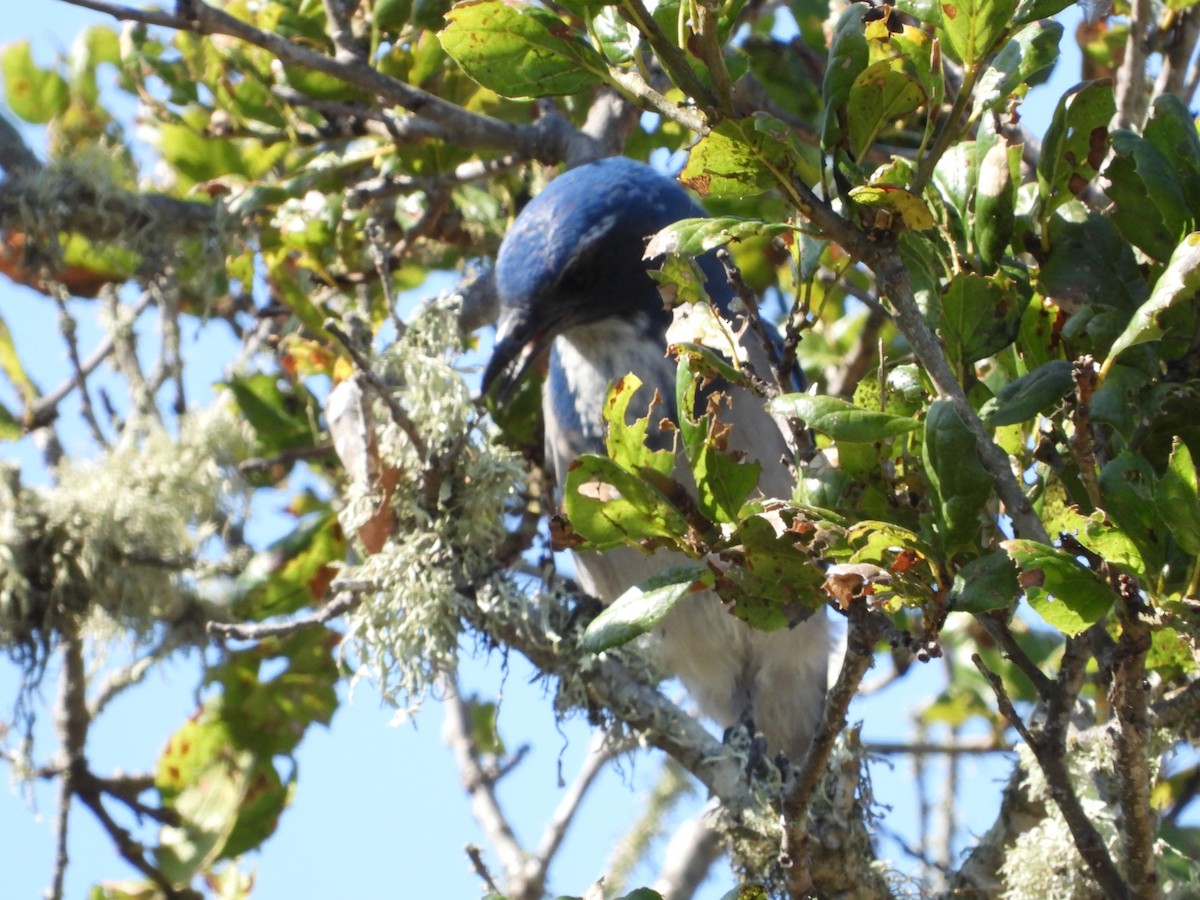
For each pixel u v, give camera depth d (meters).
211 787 11.24
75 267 11.73
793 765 10.03
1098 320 6.14
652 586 5.96
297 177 10.79
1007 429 6.71
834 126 5.73
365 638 9.41
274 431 11.20
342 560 10.83
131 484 10.98
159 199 11.17
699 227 5.72
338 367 10.20
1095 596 5.37
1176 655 7.04
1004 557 5.53
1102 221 6.46
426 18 10.12
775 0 11.63
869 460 5.94
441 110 10.11
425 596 9.35
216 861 11.60
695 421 6.05
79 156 11.11
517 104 11.42
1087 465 5.40
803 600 6.05
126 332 11.60
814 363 12.30
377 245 9.43
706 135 5.62
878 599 5.62
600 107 11.52
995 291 6.25
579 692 9.48
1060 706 6.10
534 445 11.62
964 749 10.84
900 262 5.65
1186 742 9.12
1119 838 7.66
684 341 6.06
